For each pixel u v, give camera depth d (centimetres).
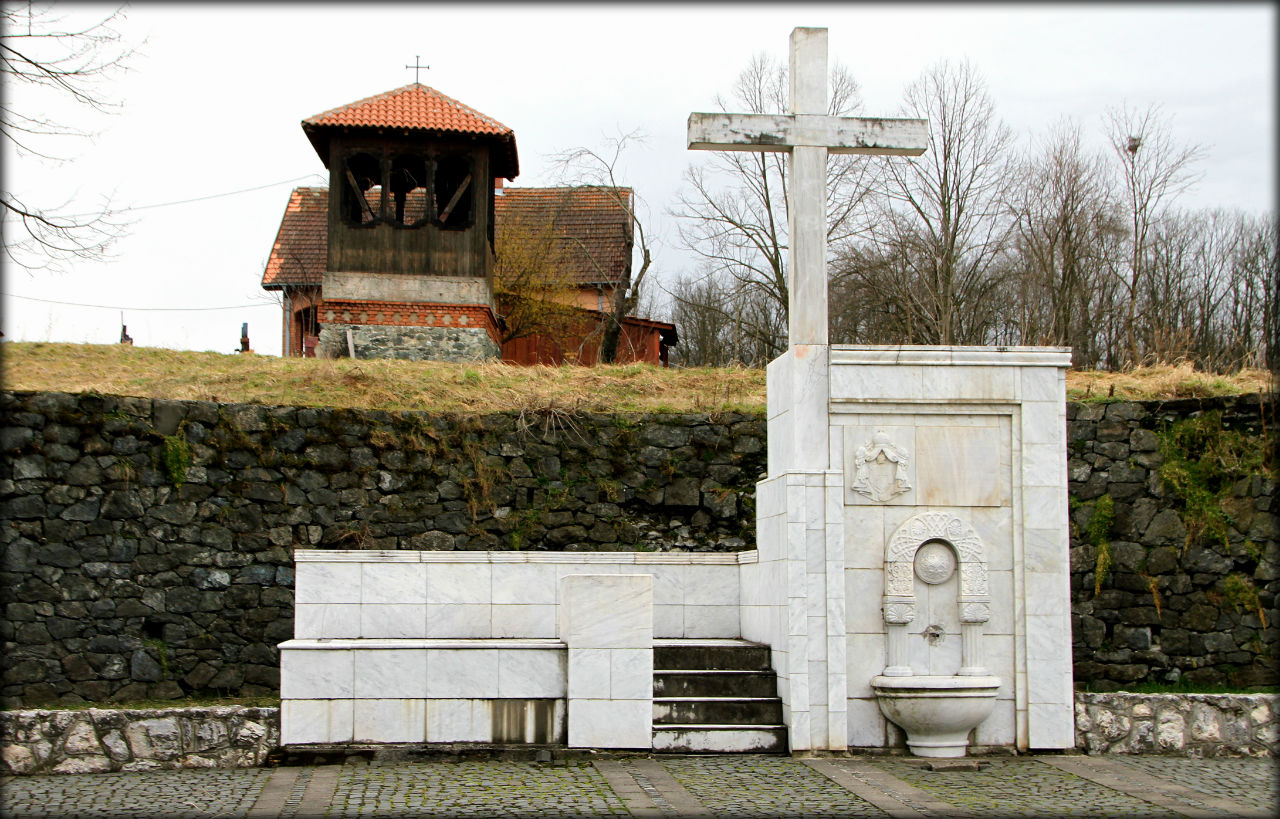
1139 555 1455
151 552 1427
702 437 1617
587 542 1567
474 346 2659
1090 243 3359
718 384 1862
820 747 1087
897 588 1109
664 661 1174
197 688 1406
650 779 984
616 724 1084
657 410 1688
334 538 1497
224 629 1432
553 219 3634
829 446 1129
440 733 1075
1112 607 1441
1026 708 1120
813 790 945
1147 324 3319
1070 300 3247
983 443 1146
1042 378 1150
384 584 1259
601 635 1091
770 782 974
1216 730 1156
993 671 1121
